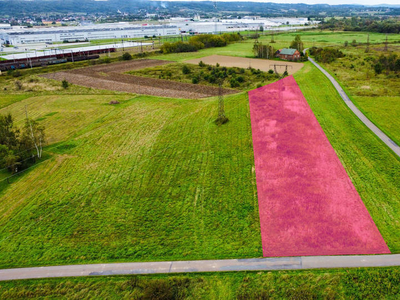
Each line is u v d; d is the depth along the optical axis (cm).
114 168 4666
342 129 5097
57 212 3819
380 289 2562
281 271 2770
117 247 3250
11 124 5216
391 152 4500
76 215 3750
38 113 7062
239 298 2634
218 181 4116
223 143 4978
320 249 2819
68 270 3022
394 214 3278
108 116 6694
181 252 3125
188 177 4284
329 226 2911
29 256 3219
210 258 3014
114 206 3859
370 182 3734
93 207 3869
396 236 2997
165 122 6159
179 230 3406
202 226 3422
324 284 2625
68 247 3297
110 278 2903
